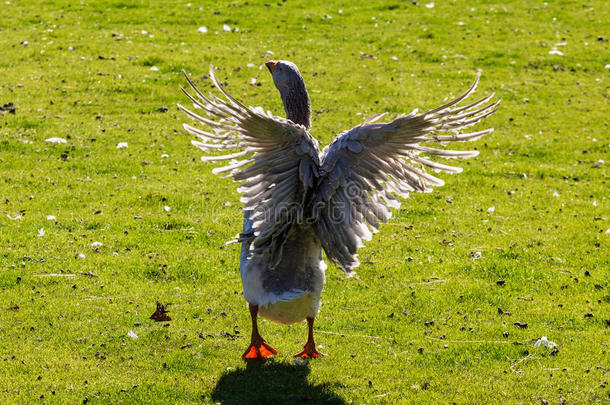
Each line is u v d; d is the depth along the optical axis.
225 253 10.73
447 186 14.22
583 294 9.80
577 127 17.89
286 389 7.30
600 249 11.34
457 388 7.41
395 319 9.02
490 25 26.72
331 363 7.88
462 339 8.52
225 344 8.17
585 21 27.50
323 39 24.34
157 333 8.30
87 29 24.05
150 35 23.55
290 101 8.00
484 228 12.16
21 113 16.50
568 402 7.19
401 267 10.52
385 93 19.41
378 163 6.96
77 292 9.18
